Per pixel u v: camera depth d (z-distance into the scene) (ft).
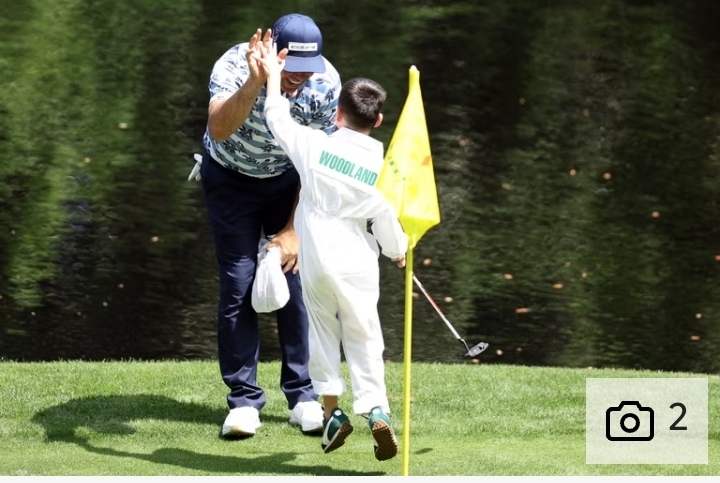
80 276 120.06
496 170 157.89
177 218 135.64
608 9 219.61
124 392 72.54
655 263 131.64
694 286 126.52
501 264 128.57
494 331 111.96
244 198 64.90
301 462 58.75
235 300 64.85
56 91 171.83
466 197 148.05
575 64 198.80
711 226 144.05
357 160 55.98
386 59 194.08
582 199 150.00
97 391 72.59
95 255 124.98
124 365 81.05
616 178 157.79
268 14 201.98
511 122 176.24
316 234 56.18
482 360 106.11
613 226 142.00
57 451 60.23
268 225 66.74
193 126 165.27
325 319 57.57
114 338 107.04
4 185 141.49
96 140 157.48
